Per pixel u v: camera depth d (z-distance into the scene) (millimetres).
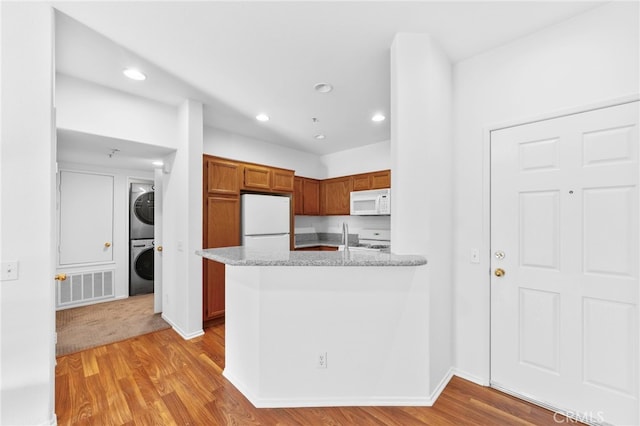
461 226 2139
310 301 1836
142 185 4664
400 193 1862
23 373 1522
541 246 1820
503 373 1962
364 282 1837
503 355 1963
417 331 1837
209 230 3273
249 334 1916
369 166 4613
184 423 1657
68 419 1682
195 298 2951
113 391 1968
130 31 1830
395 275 1843
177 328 3082
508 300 1945
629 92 1538
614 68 1581
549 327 1789
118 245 4387
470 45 1988
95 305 4035
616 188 1579
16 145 1521
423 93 1865
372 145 4578
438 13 1681
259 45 1986
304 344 1835
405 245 1860
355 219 4953
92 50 2025
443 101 2041
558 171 1760
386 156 4398
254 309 1865
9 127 1506
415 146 1865
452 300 2156
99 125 2518
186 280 2914
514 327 1919
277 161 4586
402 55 1868
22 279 1526
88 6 1613
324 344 1836
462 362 2123
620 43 1563
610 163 1595
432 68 1898
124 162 3818
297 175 4934
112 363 2363
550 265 1788
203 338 2896
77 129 2398
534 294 1848
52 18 1614
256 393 1837
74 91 2396
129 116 2705
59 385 2037
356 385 1836
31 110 1561
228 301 2170
